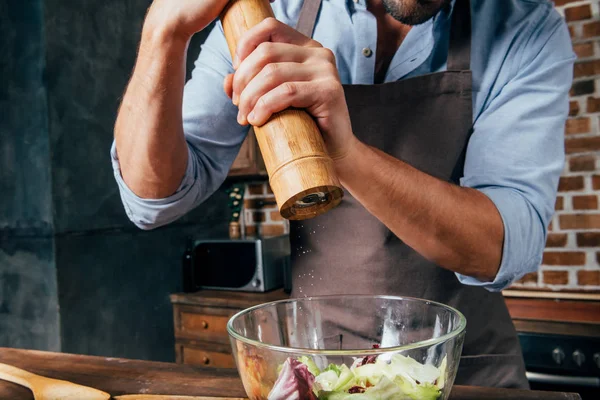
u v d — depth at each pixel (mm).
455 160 1005
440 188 757
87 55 2115
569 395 672
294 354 451
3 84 2059
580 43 2018
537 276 2086
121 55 2271
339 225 1024
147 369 827
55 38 1986
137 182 862
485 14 990
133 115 764
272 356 461
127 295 2246
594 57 1991
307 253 1059
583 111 2014
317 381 441
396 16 971
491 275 824
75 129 2064
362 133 1031
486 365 1003
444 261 799
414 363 447
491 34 984
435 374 450
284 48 532
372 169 683
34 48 1969
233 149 1068
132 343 2258
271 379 461
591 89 1998
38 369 843
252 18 561
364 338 611
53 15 1979
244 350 487
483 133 933
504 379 1000
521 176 866
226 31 586
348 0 1043
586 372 1635
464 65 986
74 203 2045
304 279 1063
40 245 1993
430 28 1006
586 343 1633
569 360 1656
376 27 1021
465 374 993
